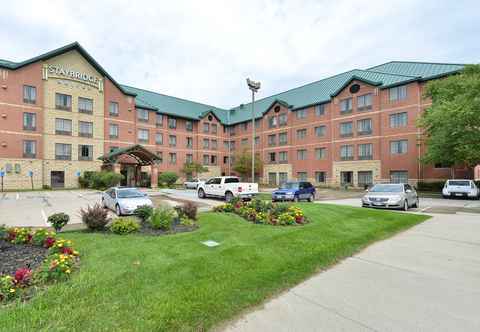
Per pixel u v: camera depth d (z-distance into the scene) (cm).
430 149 2572
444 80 2625
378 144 3316
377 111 3338
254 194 1952
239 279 450
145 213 896
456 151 2383
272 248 628
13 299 366
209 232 780
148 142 4250
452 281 470
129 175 3703
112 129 3734
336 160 3738
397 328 328
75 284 412
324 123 3906
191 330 315
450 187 2230
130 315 332
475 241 744
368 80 3391
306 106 4097
